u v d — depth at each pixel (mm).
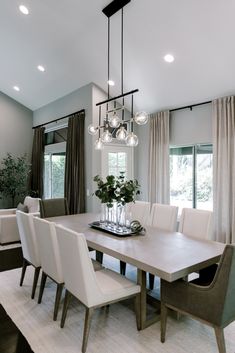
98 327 2504
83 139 5789
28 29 4539
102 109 5668
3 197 7387
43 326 2520
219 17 3223
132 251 2441
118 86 5348
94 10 3730
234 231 4312
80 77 5500
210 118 4816
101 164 5680
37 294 3176
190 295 2102
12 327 2492
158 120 5602
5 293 3197
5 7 4188
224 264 1903
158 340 2318
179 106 5262
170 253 2395
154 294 3131
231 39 3451
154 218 3793
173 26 3553
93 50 4555
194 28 3477
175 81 4609
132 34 3920
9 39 4969
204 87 4496
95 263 2924
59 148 6855
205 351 2180
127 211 3891
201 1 3105
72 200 6012
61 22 4148
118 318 2664
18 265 4129
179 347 2227
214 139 4613
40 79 6129
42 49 5004
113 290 2295
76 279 2232
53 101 6930
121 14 3648
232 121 4371
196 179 5273
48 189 7445
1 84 7023
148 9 3436
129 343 2273
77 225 3514
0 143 7414
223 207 4500
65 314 2496
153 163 5707
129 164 6094
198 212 3246
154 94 5180
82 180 5762
